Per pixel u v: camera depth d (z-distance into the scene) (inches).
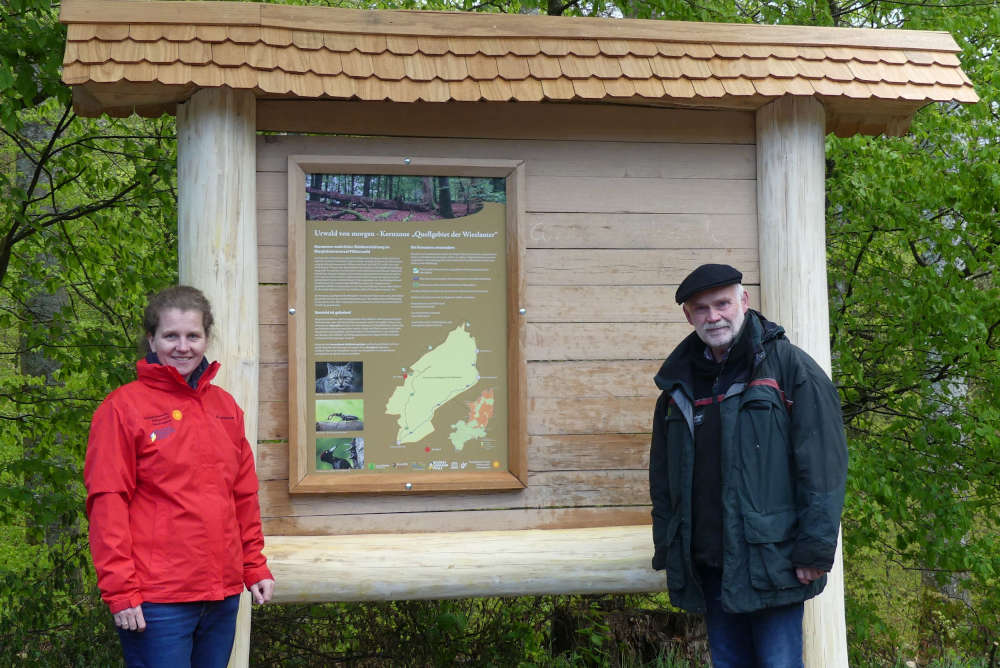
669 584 104.5
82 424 205.2
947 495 214.5
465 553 122.4
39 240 215.5
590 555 125.0
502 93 119.1
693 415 102.6
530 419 129.5
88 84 114.0
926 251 240.5
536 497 129.2
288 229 124.8
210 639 93.4
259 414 124.0
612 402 131.5
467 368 128.0
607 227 132.6
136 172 207.6
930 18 237.9
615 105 133.6
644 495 131.8
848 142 216.4
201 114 120.2
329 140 127.3
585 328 131.4
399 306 127.0
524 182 130.2
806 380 97.3
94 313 263.1
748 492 96.3
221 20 117.0
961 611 268.7
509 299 128.9
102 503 84.6
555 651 220.7
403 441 126.2
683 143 135.4
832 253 248.8
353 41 120.0
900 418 237.0
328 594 118.6
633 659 195.9
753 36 129.5
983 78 224.1
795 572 96.0
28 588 185.0
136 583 84.7
